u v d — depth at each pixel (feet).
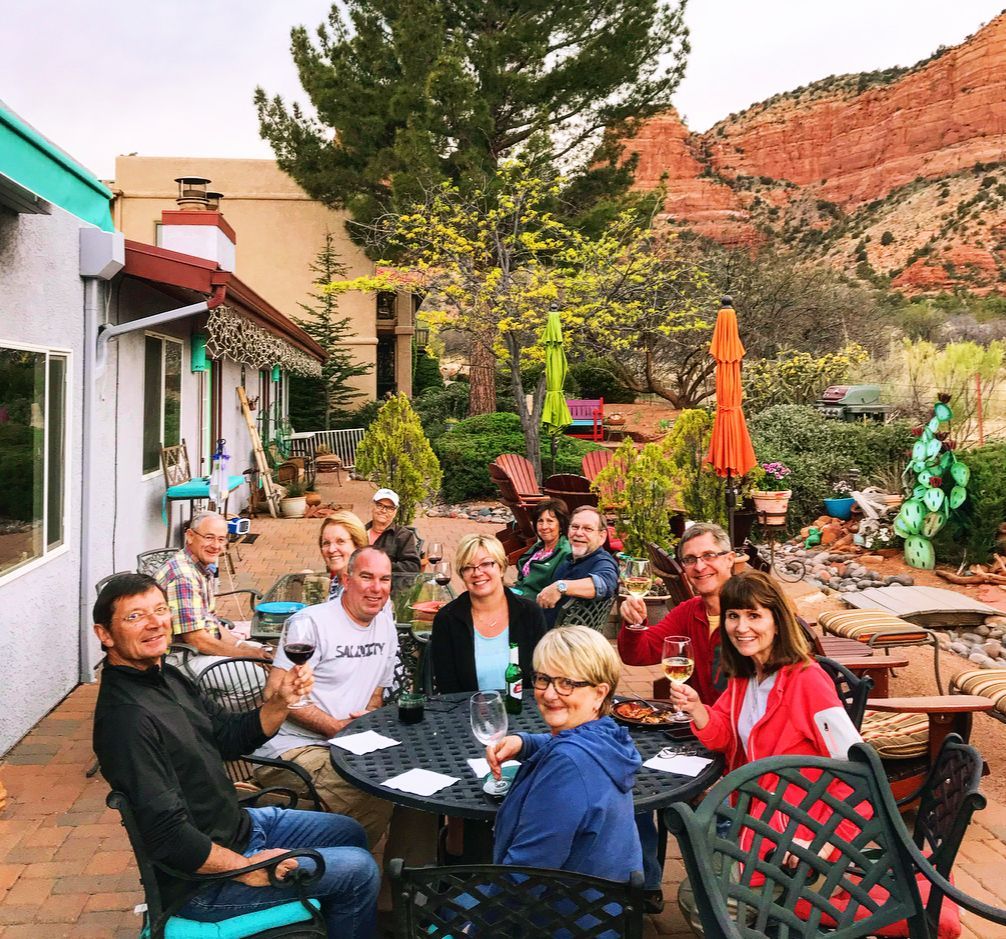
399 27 66.95
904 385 49.49
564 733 8.18
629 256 60.34
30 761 16.14
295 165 73.31
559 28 70.33
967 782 8.23
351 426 77.46
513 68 70.38
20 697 16.99
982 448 32.58
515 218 59.41
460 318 57.06
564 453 57.47
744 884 7.29
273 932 8.59
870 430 41.75
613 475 25.99
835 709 9.52
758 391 63.05
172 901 8.42
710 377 81.15
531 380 87.20
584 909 7.14
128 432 23.72
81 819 14.07
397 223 63.31
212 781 8.88
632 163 74.23
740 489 29.71
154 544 26.76
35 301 17.33
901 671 21.83
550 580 18.62
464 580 12.91
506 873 7.22
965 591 29.14
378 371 88.79
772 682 9.93
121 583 8.44
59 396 18.94
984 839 13.65
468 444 55.77
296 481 52.54
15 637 16.69
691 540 12.66
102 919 11.41
